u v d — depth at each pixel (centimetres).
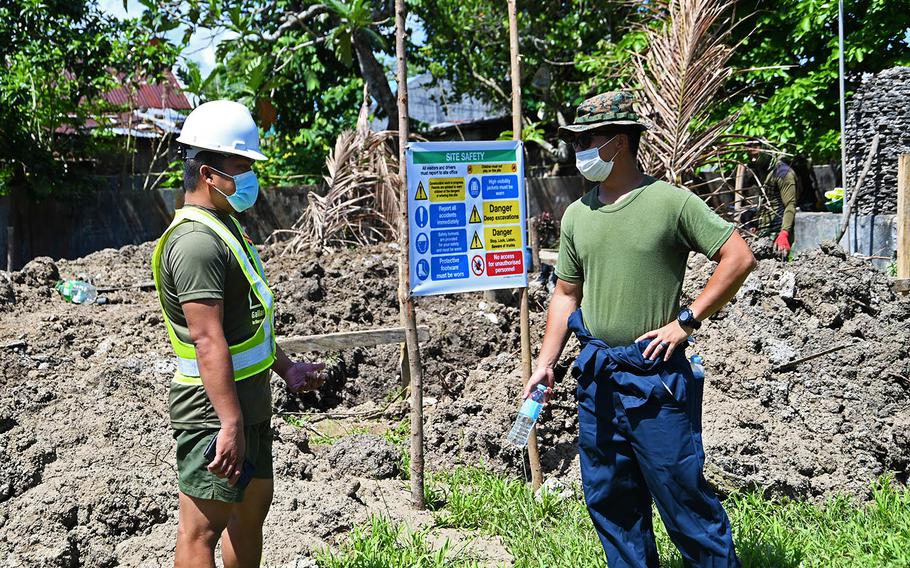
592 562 407
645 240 345
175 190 1641
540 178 1994
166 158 2064
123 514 429
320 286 812
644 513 366
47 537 409
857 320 621
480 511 472
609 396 351
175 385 312
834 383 571
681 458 339
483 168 506
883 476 501
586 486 365
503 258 514
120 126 1953
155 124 1911
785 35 1366
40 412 506
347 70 2133
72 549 407
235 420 297
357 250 1035
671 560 404
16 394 517
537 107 1989
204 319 295
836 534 437
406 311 483
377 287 814
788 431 539
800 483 490
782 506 482
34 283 834
